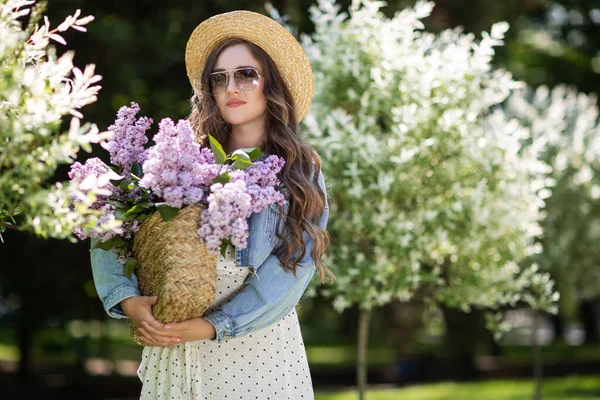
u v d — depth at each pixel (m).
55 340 17.81
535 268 6.69
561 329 25.38
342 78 6.17
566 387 13.09
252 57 3.20
